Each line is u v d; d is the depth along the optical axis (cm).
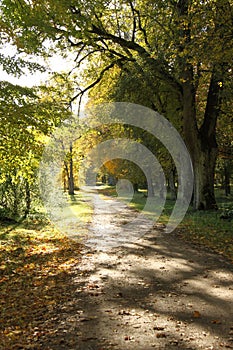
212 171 1938
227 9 1124
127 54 1984
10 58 998
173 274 837
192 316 576
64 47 1731
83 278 821
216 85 1853
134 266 926
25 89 1028
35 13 1272
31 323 560
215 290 705
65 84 1820
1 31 1066
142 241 1290
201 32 1216
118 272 870
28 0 1241
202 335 506
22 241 1280
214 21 1138
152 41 1814
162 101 2239
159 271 868
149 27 1775
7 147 1068
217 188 4922
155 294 693
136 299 668
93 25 1691
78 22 1452
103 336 509
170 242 1257
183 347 471
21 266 933
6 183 1886
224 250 1065
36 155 1136
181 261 965
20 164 1180
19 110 980
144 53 1708
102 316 584
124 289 732
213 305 622
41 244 1242
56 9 1330
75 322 561
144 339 497
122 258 1025
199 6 1177
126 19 2059
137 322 557
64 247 1193
